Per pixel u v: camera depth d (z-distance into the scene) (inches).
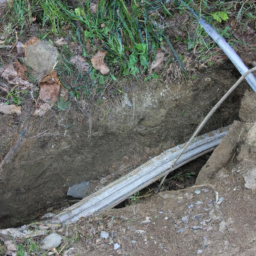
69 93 45.4
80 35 46.3
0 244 43.1
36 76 45.2
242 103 44.6
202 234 39.1
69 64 45.7
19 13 46.4
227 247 37.5
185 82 46.2
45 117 44.9
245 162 41.4
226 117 49.9
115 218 43.4
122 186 46.3
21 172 45.7
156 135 48.7
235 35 45.7
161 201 43.4
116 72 46.3
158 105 46.4
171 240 39.6
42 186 48.2
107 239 42.0
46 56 45.3
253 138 41.8
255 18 45.8
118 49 45.3
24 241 43.4
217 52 45.8
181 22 46.2
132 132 47.6
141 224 41.9
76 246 42.4
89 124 45.6
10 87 44.9
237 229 38.3
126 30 45.6
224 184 41.5
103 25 45.8
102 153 48.2
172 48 45.8
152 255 39.1
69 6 46.6
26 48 45.6
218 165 43.9
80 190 50.0
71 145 46.1
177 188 48.8
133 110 46.2
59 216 45.4
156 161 47.0
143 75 46.3
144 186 46.9
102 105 45.9
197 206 41.2
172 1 46.3
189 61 46.1
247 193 40.0
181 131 49.0
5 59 45.4
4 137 44.4
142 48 45.2
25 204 48.8
